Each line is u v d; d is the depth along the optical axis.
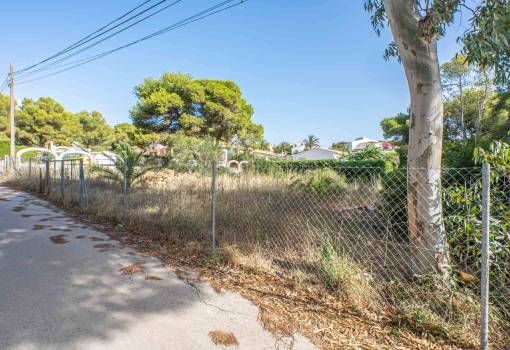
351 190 6.79
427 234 2.78
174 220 5.09
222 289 2.98
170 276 3.29
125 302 2.68
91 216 6.48
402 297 2.62
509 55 3.03
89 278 3.19
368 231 4.44
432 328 2.21
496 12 2.52
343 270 2.94
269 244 4.15
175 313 2.50
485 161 2.54
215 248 3.99
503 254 2.48
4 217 6.40
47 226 5.60
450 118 19.05
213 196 3.85
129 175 8.94
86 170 11.49
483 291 1.95
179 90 25.62
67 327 2.24
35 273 3.29
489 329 2.21
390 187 4.49
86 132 46.84
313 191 6.60
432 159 2.79
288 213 5.41
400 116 31.22
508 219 2.42
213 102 25.66
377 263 3.41
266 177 8.38
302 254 3.86
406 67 2.85
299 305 2.65
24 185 12.02
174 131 26.00
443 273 2.70
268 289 2.97
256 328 2.30
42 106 41.62
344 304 2.65
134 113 24.92
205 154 13.73
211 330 2.25
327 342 2.13
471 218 2.63
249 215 5.17
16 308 2.50
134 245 4.45
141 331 2.22
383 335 2.21
